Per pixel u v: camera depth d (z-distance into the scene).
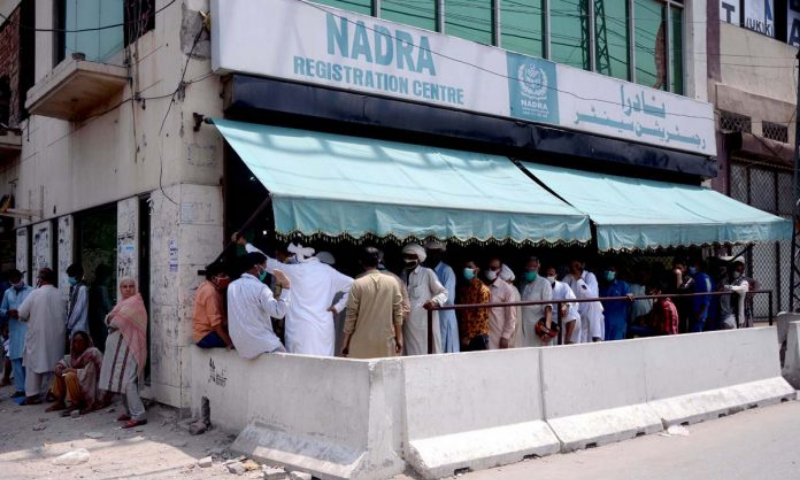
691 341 8.44
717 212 12.41
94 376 8.23
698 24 14.54
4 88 14.41
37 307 8.92
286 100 8.11
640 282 11.81
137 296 7.63
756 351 9.39
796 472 5.71
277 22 8.10
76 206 10.49
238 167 8.05
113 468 5.90
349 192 7.23
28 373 8.91
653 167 12.80
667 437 7.31
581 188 10.77
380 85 8.97
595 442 6.86
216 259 7.47
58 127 11.31
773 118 16.48
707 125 14.03
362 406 5.38
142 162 8.51
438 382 5.86
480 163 9.95
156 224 8.06
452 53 9.80
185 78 7.74
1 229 13.91
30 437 7.15
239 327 6.39
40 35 12.09
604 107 11.94
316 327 7.15
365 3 9.27
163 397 7.79
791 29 17.69
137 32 8.84
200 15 7.87
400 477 5.43
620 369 7.51
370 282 7.02
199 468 5.81
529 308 9.22
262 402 6.30
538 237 8.84
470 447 5.89
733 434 7.38
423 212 7.62
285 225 6.57
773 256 16.48
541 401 6.67
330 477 5.29
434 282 7.90
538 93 10.89
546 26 11.52
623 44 13.03
